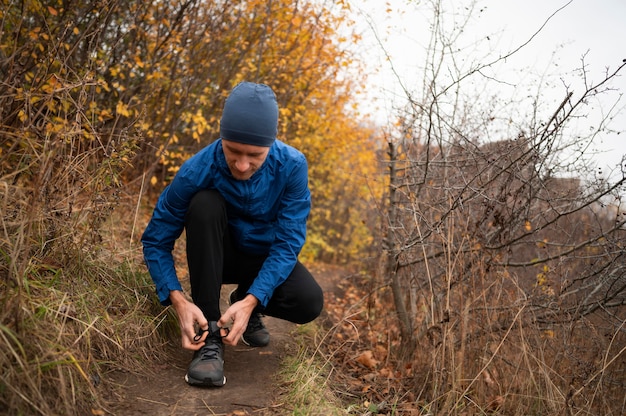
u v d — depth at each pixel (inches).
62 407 65.0
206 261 83.5
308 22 224.5
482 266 101.3
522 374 104.3
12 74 107.0
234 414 76.4
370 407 89.0
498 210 108.1
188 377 82.7
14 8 131.7
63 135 85.7
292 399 82.7
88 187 98.8
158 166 193.8
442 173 126.2
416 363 113.2
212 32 196.1
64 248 91.4
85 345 77.7
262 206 88.4
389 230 133.0
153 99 189.8
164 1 176.4
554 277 113.6
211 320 84.7
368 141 276.4
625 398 100.3
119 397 76.2
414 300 123.7
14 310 66.0
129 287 99.2
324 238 300.0
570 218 133.0
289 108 237.3
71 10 141.6
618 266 105.2
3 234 80.0
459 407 90.9
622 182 97.7
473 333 101.2
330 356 101.7
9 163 102.6
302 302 92.3
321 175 295.1
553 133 97.6
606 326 112.8
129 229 144.1
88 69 116.8
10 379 60.9
